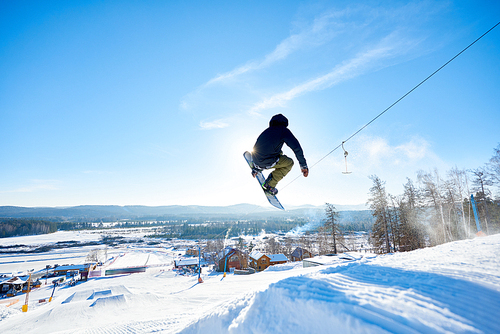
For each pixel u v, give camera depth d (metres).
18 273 71.94
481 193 25.77
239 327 2.59
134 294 21.19
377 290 2.22
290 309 2.36
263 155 3.50
